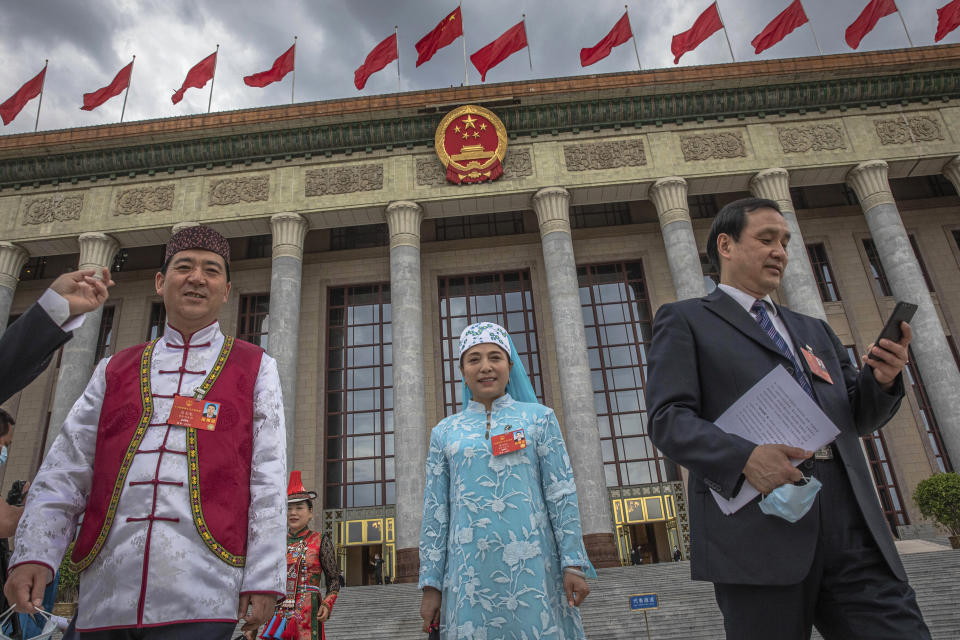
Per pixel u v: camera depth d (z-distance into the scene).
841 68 21.23
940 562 11.15
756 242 2.62
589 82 21.44
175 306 2.64
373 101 21.56
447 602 3.10
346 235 25.70
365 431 22.53
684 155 21.23
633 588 11.80
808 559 2.08
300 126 21.58
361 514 21.09
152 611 2.04
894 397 2.30
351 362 23.64
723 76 21.31
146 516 2.16
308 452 21.97
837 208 24.59
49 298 2.31
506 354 3.66
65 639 2.14
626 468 21.44
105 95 22.62
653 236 24.50
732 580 2.15
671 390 2.36
